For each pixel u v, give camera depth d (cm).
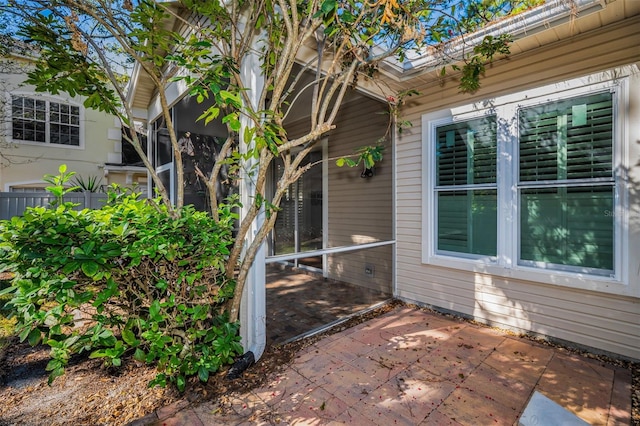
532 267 329
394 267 457
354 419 205
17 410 213
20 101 834
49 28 262
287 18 239
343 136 525
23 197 683
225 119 192
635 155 267
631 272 270
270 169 626
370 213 489
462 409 214
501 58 338
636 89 266
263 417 207
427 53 343
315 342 320
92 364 275
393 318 386
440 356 288
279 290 448
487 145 361
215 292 258
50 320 211
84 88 296
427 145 411
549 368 266
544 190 321
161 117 539
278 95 245
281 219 609
